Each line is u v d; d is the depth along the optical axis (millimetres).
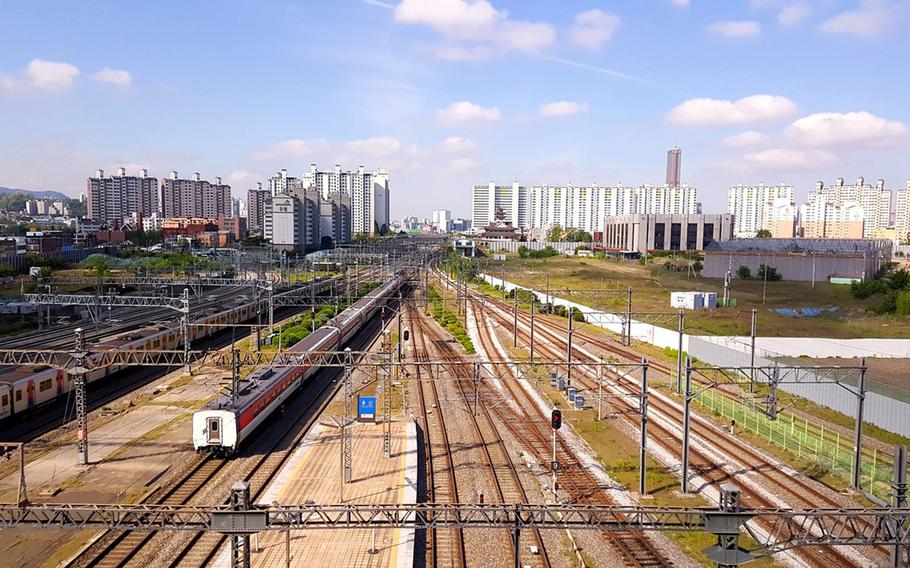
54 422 40062
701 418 42906
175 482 30531
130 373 54656
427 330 80375
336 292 108000
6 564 22453
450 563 23297
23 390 40312
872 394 40281
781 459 34875
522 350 66625
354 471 31984
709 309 83438
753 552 17953
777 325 71062
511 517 26562
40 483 30125
